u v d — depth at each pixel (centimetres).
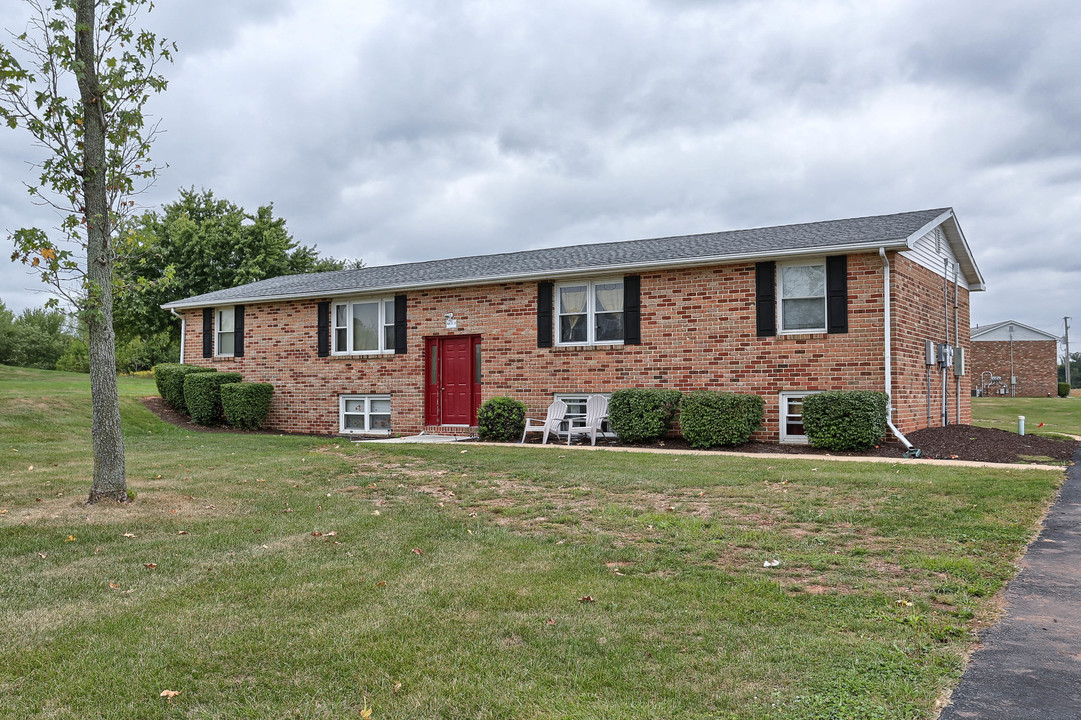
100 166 805
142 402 2044
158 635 435
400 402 1805
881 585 517
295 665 391
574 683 364
